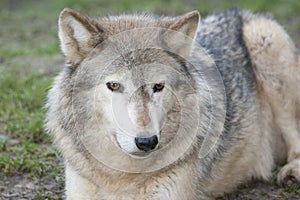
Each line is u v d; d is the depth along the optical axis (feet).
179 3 132.36
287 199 53.98
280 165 60.95
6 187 55.77
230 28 59.88
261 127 57.36
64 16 43.98
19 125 67.36
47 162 59.98
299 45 100.58
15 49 98.94
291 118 58.44
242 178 56.03
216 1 132.67
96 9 132.16
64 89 45.16
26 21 124.36
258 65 57.82
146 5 130.82
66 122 45.34
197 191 49.26
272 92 57.57
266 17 62.03
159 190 45.98
